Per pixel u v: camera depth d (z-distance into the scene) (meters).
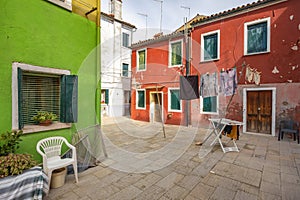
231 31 8.15
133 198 2.69
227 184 3.12
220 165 4.00
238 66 7.92
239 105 7.88
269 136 7.03
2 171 2.17
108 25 14.13
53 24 3.57
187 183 3.16
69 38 3.92
